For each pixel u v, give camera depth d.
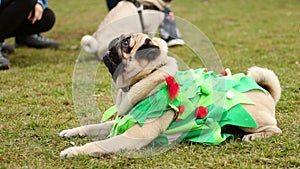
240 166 2.96
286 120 3.84
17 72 5.58
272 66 5.73
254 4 12.24
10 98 4.57
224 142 3.38
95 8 12.08
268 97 3.57
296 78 5.13
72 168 2.99
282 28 8.56
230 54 6.47
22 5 5.79
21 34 6.42
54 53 6.76
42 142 3.45
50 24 6.47
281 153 3.16
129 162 3.08
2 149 3.30
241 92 3.51
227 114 3.40
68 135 3.55
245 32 8.26
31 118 4.00
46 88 4.93
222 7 11.78
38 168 2.98
